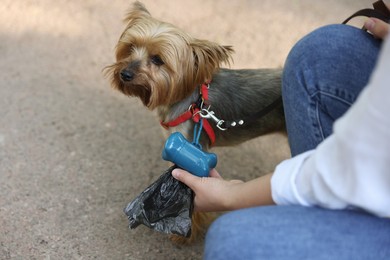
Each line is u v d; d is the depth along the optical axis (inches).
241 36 148.1
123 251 88.6
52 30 145.8
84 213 94.6
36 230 90.3
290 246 43.4
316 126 61.4
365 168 34.6
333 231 43.4
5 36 142.2
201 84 88.4
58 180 100.8
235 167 108.7
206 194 60.3
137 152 109.1
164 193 69.0
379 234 43.5
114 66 93.4
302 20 156.0
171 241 91.4
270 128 95.3
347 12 159.9
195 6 160.1
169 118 89.5
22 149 106.9
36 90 123.5
